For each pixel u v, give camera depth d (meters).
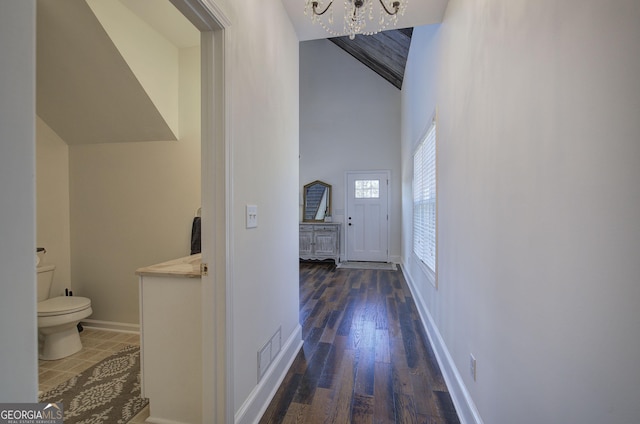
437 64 2.45
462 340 1.71
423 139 3.18
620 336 0.61
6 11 0.50
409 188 4.54
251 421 1.55
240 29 1.47
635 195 0.57
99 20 1.98
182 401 1.53
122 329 2.80
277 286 2.01
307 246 6.16
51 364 2.21
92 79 2.33
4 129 0.49
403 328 2.87
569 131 0.78
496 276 1.26
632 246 0.58
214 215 1.34
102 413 1.67
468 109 1.65
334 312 3.31
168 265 1.68
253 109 1.63
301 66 6.65
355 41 5.36
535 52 0.95
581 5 0.73
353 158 6.48
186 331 1.51
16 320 0.51
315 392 1.87
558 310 0.83
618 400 0.62
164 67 2.51
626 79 0.59
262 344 1.75
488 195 1.35
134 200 2.75
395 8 1.88
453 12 1.95
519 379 1.06
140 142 2.73
